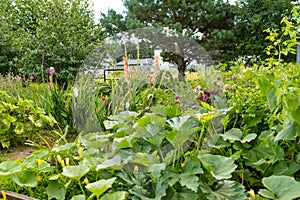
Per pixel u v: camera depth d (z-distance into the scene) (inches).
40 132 107.4
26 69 309.4
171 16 381.1
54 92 117.0
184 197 49.0
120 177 53.9
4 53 349.7
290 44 97.3
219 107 67.4
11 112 102.8
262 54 366.9
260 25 382.9
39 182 57.8
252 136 60.4
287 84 56.6
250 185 61.0
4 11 433.1
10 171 52.7
